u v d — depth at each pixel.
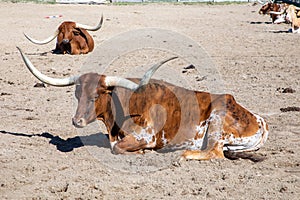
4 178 7.95
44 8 44.16
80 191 7.48
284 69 18.03
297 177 8.07
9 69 18.11
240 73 17.16
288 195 7.36
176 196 7.33
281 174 8.20
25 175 8.12
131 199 7.24
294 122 11.22
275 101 13.28
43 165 8.48
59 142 9.78
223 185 7.69
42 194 7.38
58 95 14.09
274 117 11.62
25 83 15.83
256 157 8.73
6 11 40.72
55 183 7.75
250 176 8.04
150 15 39.38
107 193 7.42
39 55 21.52
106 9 44.44
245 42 25.28
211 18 38.25
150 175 8.12
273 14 35.03
